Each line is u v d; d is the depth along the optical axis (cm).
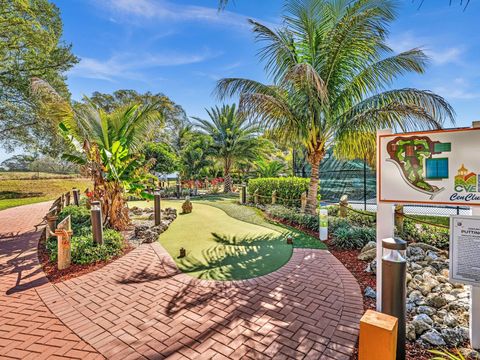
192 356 223
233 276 389
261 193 1171
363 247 496
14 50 1153
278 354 224
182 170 1850
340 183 1622
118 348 236
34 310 305
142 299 325
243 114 625
